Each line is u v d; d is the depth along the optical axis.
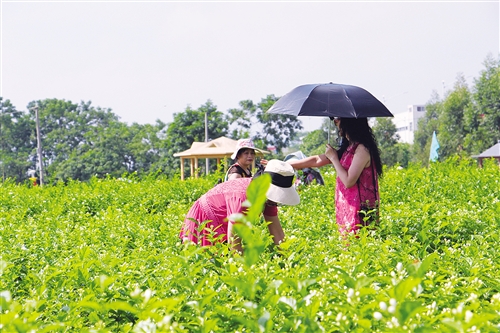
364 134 6.73
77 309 4.01
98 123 110.25
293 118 68.25
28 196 13.96
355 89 7.34
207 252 5.13
